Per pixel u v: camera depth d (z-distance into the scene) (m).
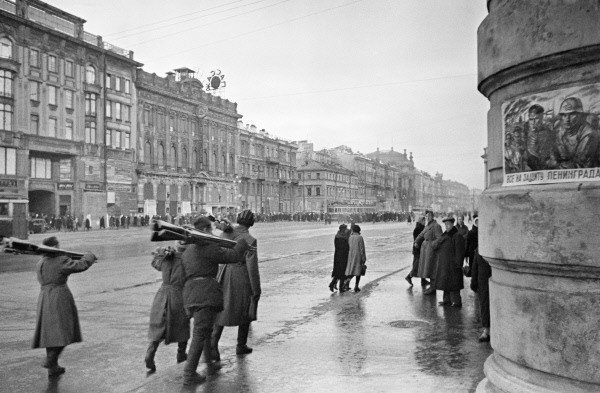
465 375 5.44
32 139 45.59
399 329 7.81
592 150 3.21
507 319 3.67
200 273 5.53
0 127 43.22
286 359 6.16
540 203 3.35
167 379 5.52
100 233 42.53
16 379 5.75
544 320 3.39
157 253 6.42
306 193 109.94
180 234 5.27
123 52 58.69
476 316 8.84
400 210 160.88
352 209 100.94
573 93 3.29
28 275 15.73
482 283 7.11
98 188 52.59
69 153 49.41
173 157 67.06
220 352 6.58
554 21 3.31
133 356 6.73
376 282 13.37
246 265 6.89
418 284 12.99
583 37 3.18
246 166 86.69
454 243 9.88
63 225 47.09
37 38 46.53
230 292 6.24
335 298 10.91
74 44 50.56
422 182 196.12
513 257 3.52
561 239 3.25
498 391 3.73
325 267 17.38
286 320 8.63
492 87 3.99
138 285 13.14
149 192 61.44
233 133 81.69
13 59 44.09
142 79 61.06
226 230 6.88
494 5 3.86
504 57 3.66
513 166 3.67
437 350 6.54
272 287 12.70
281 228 56.06
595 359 3.17
